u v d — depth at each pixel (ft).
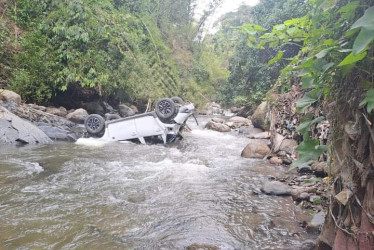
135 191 14.47
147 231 10.47
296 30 7.47
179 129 29.12
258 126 35.86
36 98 34.22
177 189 15.07
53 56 35.58
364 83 5.78
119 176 16.72
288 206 13.10
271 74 51.06
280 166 20.40
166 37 72.74
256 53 53.78
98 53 38.81
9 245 9.03
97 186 14.84
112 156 21.25
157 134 26.94
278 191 14.60
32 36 35.01
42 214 11.28
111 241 9.65
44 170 16.60
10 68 32.65
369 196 5.93
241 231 10.68
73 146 23.56
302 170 18.49
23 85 32.24
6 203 12.04
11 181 14.47
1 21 34.01
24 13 36.76
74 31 36.11
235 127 40.83
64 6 37.47
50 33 36.91
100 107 40.98
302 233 10.50
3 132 21.83
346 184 6.51
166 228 10.76
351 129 6.25
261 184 16.24
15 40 33.50
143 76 46.47
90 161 19.31
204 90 73.92
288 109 25.07
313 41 6.70
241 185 16.06
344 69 5.65
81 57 36.91
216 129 38.11
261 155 23.16
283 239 10.08
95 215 11.51
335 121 7.04
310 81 6.40
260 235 10.38
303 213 12.28
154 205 12.87
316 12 6.77
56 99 37.99
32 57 33.73
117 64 41.81
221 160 22.08
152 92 46.93
